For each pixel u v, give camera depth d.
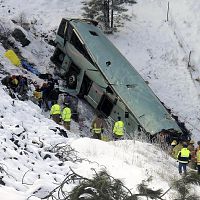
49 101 57.09
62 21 67.19
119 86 57.09
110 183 22.34
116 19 86.50
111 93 57.31
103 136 53.31
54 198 24.92
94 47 61.03
